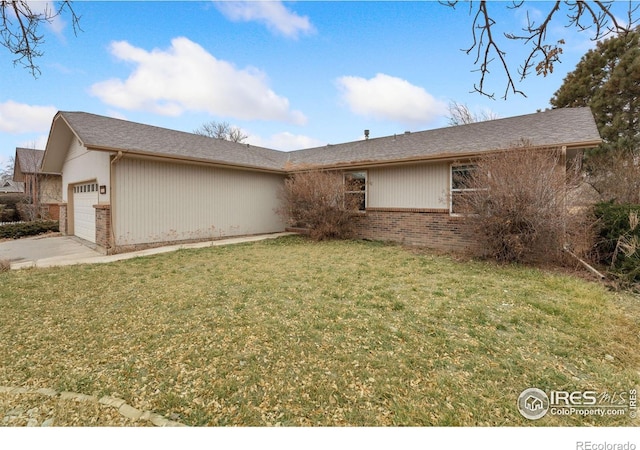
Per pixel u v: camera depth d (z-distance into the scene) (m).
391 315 3.90
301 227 13.23
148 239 9.38
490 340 3.23
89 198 10.84
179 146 10.80
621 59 14.68
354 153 13.11
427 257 7.72
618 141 13.88
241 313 3.99
